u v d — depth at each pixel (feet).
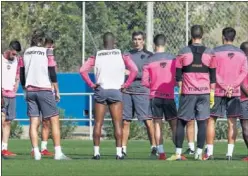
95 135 111.55
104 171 92.22
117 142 112.06
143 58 121.29
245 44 114.52
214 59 107.45
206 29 165.48
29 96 108.78
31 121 109.91
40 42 108.99
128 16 176.86
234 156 120.47
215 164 100.32
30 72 108.06
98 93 110.42
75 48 180.34
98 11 179.11
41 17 189.78
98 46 178.09
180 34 162.09
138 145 145.79
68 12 183.11
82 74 110.83
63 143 150.92
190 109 108.17
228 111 111.24
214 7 165.37
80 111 166.30
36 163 102.22
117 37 176.76
